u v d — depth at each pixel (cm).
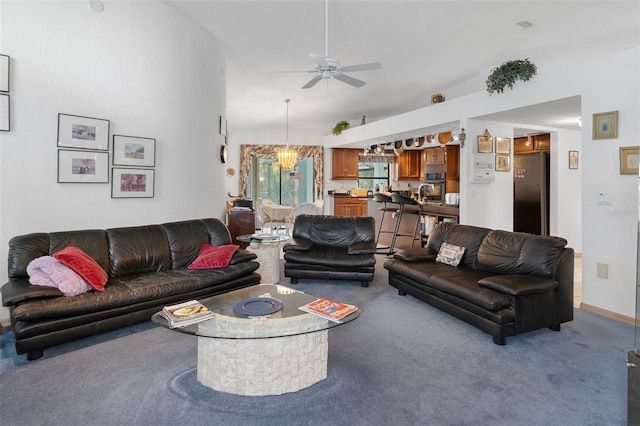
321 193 1026
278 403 212
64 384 230
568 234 639
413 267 390
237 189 969
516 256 347
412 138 811
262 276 464
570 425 193
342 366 256
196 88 483
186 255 398
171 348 281
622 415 201
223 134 556
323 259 451
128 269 354
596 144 368
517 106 463
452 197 612
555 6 393
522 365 257
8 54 324
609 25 438
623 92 344
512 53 525
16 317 245
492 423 194
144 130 424
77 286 284
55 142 355
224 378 223
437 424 193
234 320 228
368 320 342
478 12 409
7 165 328
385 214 725
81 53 369
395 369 251
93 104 380
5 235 329
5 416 198
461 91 715
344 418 198
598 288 369
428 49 511
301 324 229
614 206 353
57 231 351
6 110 324
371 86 677
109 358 264
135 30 411
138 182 421
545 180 653
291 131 1008
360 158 1055
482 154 556
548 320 308
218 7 421
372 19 427
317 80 404
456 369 252
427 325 330
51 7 348
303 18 428
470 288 310
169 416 200
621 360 265
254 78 630
